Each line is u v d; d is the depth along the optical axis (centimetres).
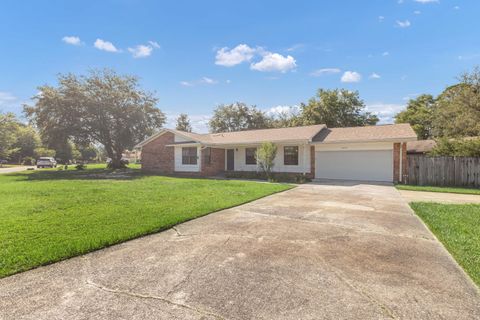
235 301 262
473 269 332
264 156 1603
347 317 237
